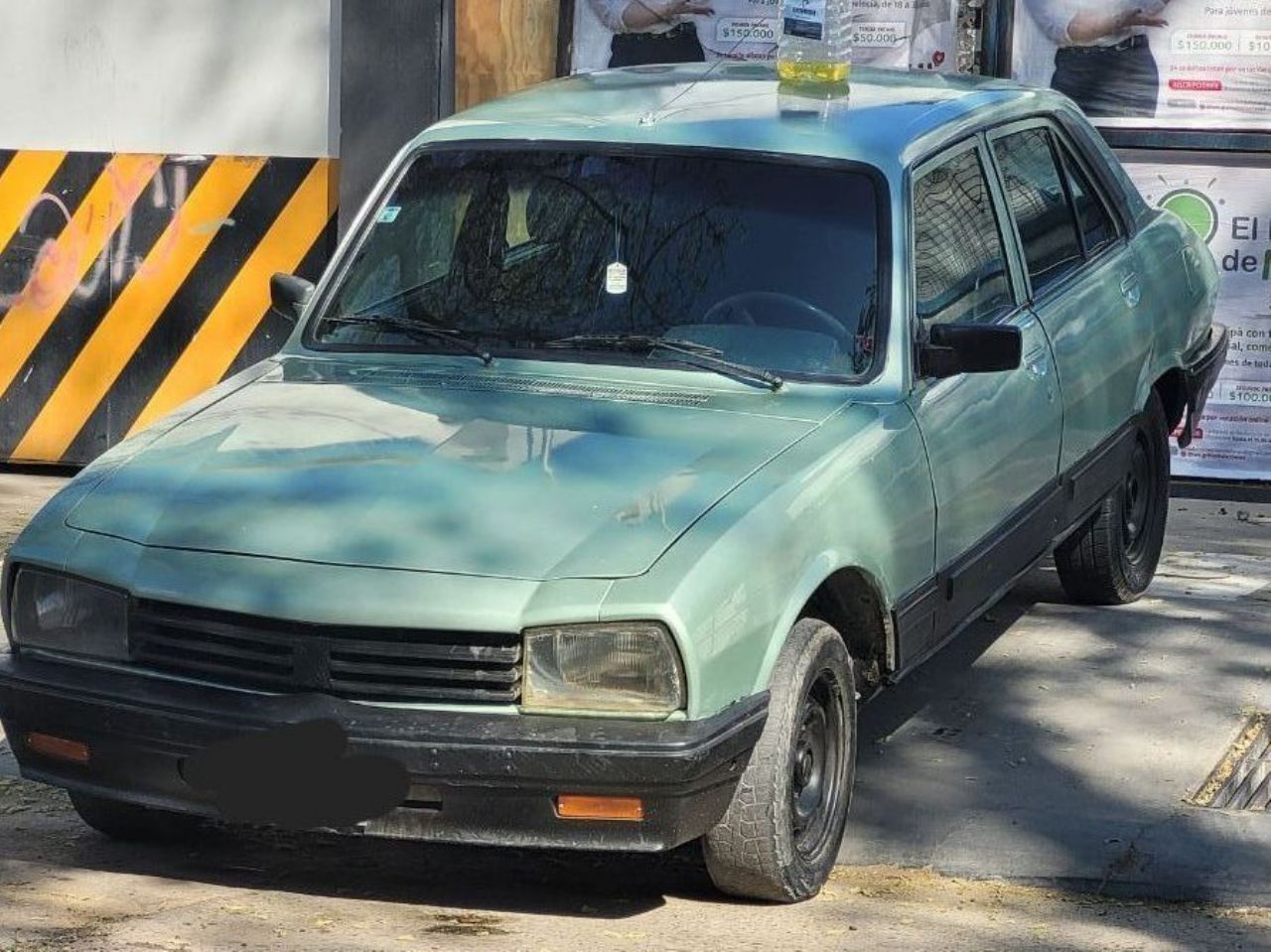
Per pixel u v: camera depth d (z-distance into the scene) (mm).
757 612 4805
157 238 9633
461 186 6164
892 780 6027
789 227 5848
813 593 5316
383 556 4734
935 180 6152
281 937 4805
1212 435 9781
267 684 4754
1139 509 7797
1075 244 7172
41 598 4996
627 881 5336
